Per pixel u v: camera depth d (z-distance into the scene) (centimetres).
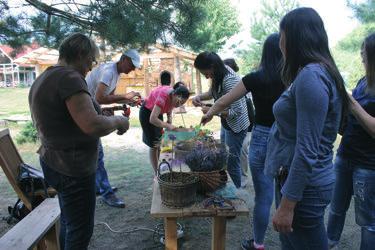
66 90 174
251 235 305
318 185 149
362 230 208
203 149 213
